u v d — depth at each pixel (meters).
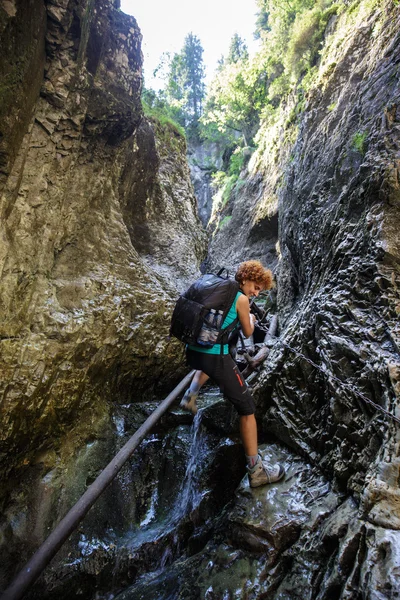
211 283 2.64
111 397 4.05
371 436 2.29
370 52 5.05
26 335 2.80
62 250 3.50
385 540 1.78
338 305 2.95
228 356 2.68
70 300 3.37
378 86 4.02
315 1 11.06
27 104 2.52
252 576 2.30
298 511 2.51
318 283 3.82
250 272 2.83
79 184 3.53
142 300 4.30
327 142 5.18
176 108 17.58
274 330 5.27
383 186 2.95
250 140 19.30
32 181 2.80
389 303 2.58
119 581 2.84
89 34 2.97
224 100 18.44
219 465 3.31
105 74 3.39
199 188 26.12
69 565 2.72
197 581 2.39
